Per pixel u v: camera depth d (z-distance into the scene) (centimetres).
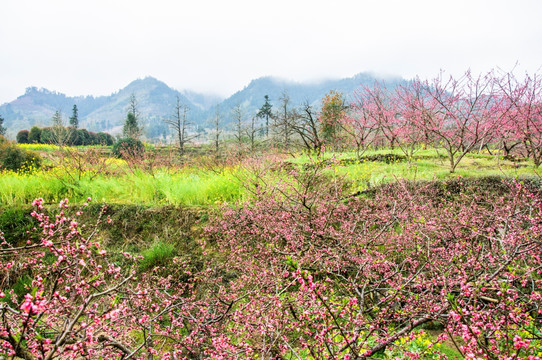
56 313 241
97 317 203
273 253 466
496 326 260
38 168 1118
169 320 404
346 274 433
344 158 1095
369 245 445
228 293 444
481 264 332
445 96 931
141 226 609
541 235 354
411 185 611
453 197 588
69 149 959
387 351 297
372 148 1533
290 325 321
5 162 1206
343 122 1323
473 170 760
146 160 930
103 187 743
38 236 584
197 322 339
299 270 194
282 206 516
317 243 441
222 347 272
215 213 607
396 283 364
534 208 436
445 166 867
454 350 311
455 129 897
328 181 680
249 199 598
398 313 312
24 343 260
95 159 923
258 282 414
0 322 216
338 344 258
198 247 560
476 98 784
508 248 341
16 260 499
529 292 354
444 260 367
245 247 508
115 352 274
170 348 383
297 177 588
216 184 721
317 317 276
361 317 297
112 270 240
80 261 197
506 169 751
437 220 441
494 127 788
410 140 1100
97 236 582
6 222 604
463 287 256
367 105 1198
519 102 749
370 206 568
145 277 470
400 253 461
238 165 816
